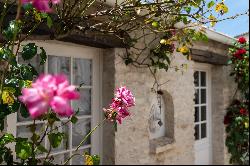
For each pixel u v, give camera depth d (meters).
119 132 4.88
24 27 2.91
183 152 6.35
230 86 7.97
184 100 6.36
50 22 2.73
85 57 4.67
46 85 1.26
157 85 5.42
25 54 2.68
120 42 4.68
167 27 4.25
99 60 4.88
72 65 4.50
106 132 4.91
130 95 2.55
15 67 2.63
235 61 7.70
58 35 3.26
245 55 7.72
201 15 3.71
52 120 2.58
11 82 2.52
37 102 1.23
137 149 5.21
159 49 5.16
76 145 4.69
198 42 6.74
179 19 4.19
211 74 7.87
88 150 4.82
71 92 1.27
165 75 5.82
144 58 5.21
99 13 3.42
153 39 5.28
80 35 4.09
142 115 5.29
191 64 6.53
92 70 4.79
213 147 7.87
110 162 4.88
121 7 3.54
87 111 4.80
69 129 4.52
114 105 2.56
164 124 6.14
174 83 6.06
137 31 4.99
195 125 7.41
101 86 4.90
